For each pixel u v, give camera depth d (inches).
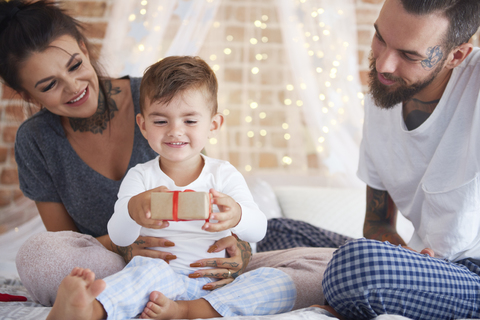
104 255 36.4
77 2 80.6
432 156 40.8
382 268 30.4
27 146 46.3
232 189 38.2
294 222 58.5
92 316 27.3
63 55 39.1
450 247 37.9
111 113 47.2
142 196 32.7
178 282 33.9
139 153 46.4
